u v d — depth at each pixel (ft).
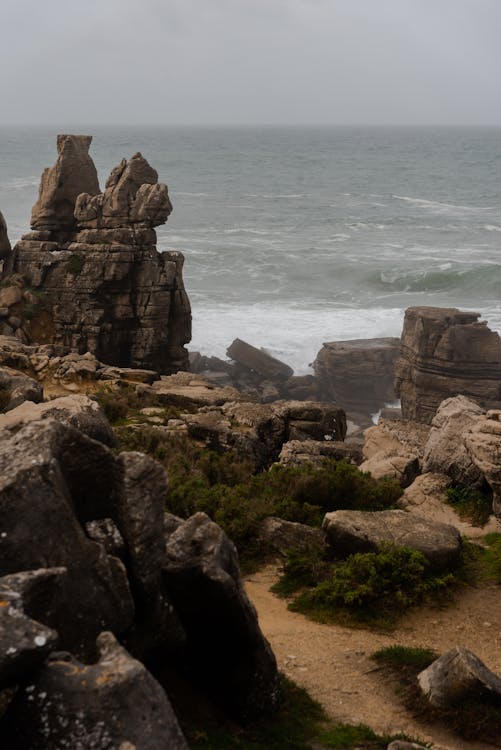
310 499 60.70
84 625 25.14
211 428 76.74
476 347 164.35
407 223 490.08
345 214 531.50
